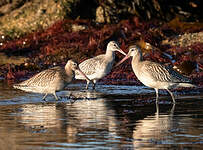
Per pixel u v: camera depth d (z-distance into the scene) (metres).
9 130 11.51
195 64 22.69
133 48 16.30
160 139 10.62
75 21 32.03
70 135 10.99
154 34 28.72
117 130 11.43
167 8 35.38
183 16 34.44
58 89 15.85
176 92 17.69
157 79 15.54
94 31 30.36
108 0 33.94
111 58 19.34
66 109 14.20
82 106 14.73
